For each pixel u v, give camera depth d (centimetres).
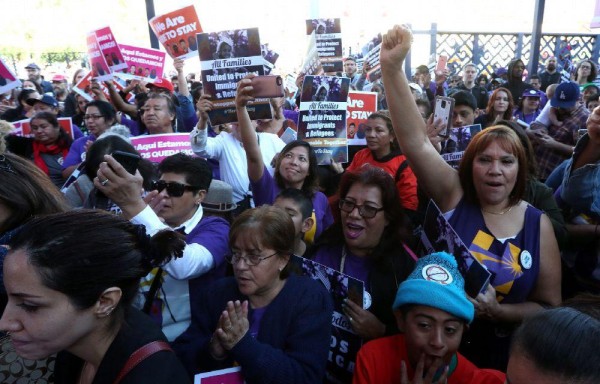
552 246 190
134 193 143
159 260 114
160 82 575
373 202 193
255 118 326
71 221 100
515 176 186
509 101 478
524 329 89
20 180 151
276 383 149
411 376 158
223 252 205
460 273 161
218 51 327
